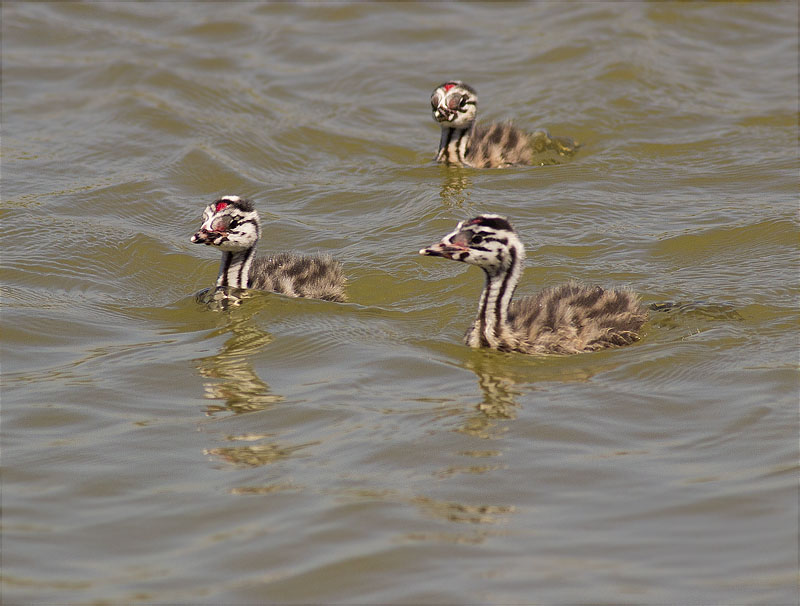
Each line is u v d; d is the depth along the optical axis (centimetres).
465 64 2792
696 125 2436
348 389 1332
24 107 2511
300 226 1930
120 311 1612
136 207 2027
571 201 1986
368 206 2031
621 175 2147
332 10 3095
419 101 2619
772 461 1133
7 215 1945
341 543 1007
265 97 2600
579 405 1274
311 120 2491
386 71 2756
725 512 1043
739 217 1870
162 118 2439
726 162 2209
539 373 1373
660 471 1124
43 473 1142
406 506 1066
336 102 2598
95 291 1691
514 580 943
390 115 2541
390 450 1176
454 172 2194
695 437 1193
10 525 1043
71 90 2605
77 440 1212
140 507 1078
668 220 1883
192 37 2917
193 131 2394
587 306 1469
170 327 1551
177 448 1195
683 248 1759
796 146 2294
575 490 1092
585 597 916
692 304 1538
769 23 3041
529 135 2298
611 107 2520
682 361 1379
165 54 2794
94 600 926
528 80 2686
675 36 2950
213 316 1580
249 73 2728
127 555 996
